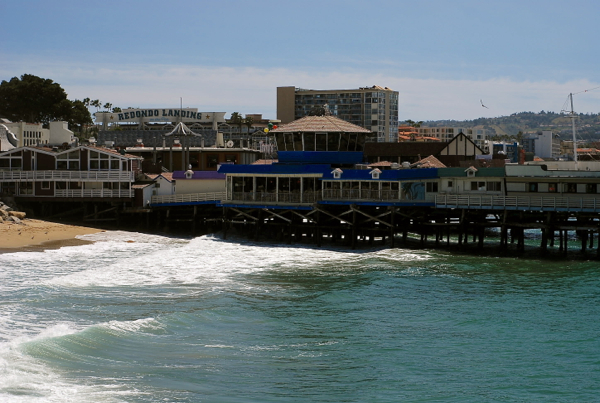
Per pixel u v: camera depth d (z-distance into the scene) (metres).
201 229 86.62
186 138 113.19
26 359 30.75
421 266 59.47
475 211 70.69
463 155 126.88
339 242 76.00
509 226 68.31
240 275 54.41
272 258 63.66
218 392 28.83
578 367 32.94
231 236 80.06
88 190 86.56
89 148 87.81
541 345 36.31
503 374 31.95
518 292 48.94
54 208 90.06
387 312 42.88
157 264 58.56
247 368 31.92
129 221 88.50
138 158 90.38
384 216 73.44
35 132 150.25
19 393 26.98
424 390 29.91
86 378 29.34
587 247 75.75
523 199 65.62
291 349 35.06
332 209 75.44
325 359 33.59
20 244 67.50
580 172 65.94
